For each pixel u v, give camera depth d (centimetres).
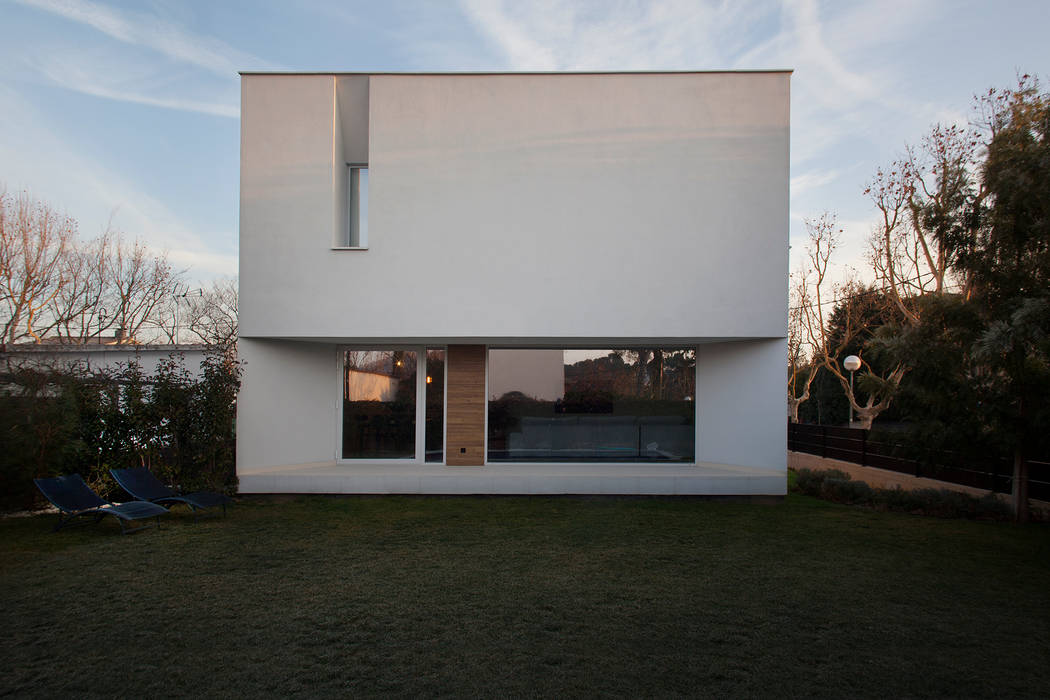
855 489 1009
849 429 1397
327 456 1116
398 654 400
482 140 1003
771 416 1020
